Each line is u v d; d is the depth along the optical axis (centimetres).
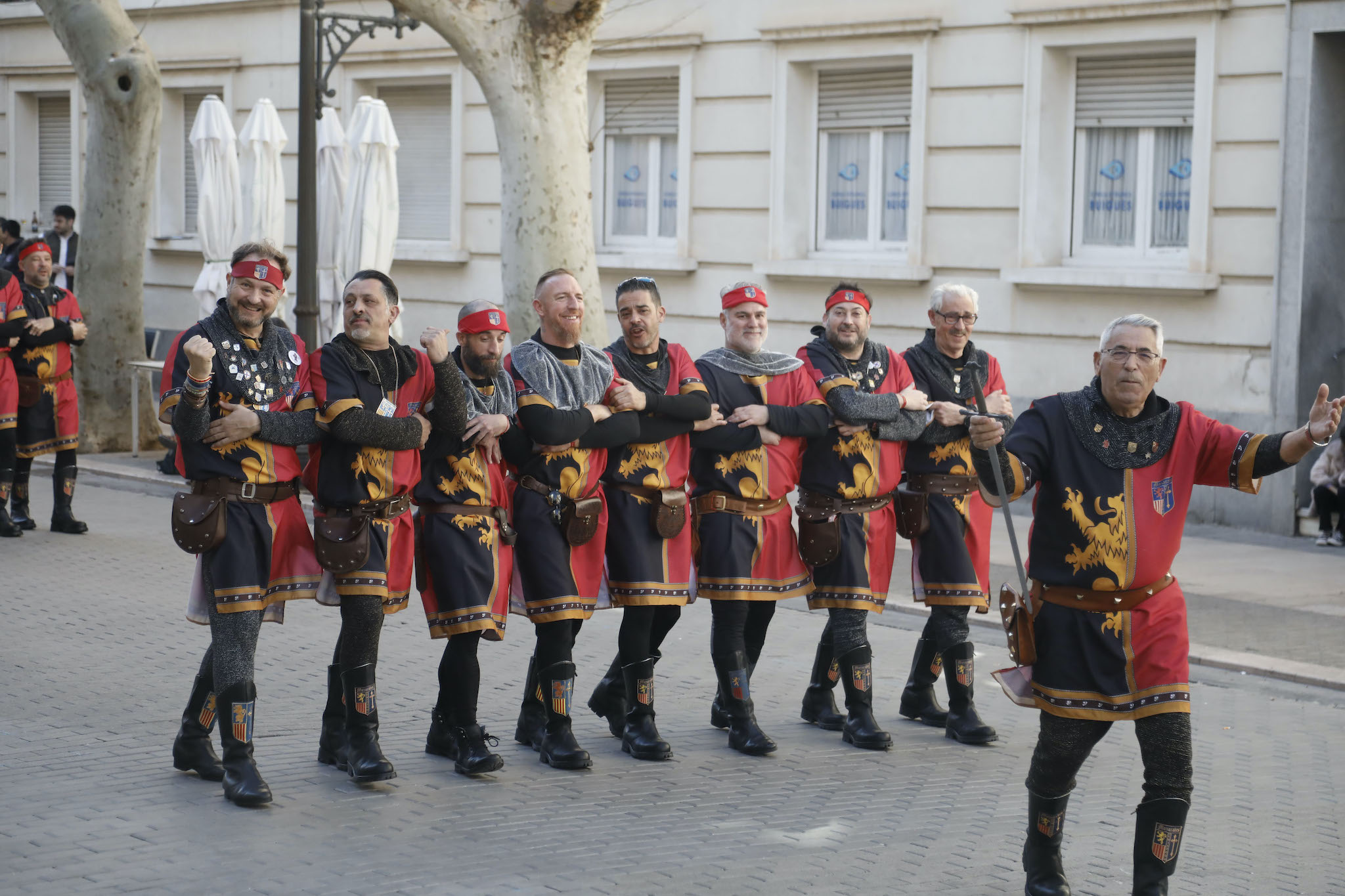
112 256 1598
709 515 631
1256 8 1209
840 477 639
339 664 583
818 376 641
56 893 442
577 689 723
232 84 1972
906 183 1458
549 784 571
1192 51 1270
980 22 1361
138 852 480
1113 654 440
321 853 484
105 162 1584
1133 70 1304
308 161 1354
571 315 591
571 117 1229
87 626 827
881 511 649
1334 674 772
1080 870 489
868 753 626
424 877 464
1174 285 1249
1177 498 443
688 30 1554
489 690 718
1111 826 535
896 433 638
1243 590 993
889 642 847
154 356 2056
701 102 1559
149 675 723
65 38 1575
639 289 619
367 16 1349
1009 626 454
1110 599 441
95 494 1342
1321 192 1193
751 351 645
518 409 582
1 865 464
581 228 1239
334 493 546
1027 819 539
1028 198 1341
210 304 1452
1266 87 1209
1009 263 1361
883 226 1477
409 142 1839
